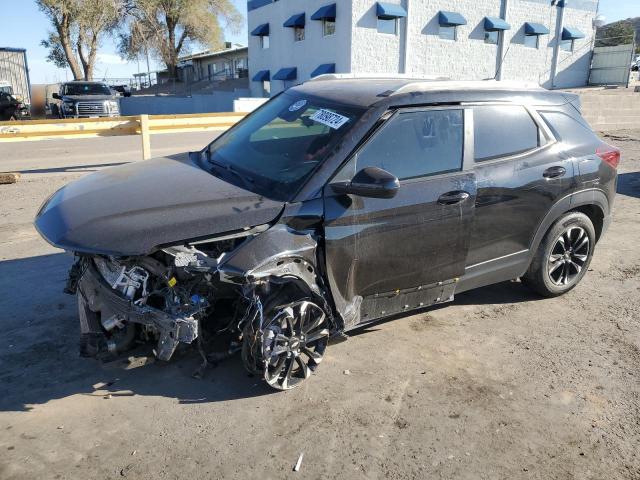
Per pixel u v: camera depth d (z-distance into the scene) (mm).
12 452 2957
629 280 5594
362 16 29031
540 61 36000
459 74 33156
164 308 3246
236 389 3580
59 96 24750
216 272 3082
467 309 4863
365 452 3061
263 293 3363
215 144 4555
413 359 4016
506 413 3439
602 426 3344
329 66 30875
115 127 10219
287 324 3467
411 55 30984
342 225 3510
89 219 3170
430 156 3924
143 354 3555
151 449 3023
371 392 3602
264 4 36250
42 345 4008
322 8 30312
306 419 3314
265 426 3240
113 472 2850
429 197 3842
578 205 4828
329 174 3514
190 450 3023
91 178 4012
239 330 3510
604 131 18062
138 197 3420
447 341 4289
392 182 3295
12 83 36344
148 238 3016
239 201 3361
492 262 4414
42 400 3404
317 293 3518
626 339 4398
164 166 4164
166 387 3576
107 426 3195
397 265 3836
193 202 3322
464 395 3605
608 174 5027
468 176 4062
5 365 3748
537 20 35125
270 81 37219
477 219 4133
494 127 4305
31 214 7406
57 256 5797
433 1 30984
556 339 4367
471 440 3189
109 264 3410
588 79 38219
